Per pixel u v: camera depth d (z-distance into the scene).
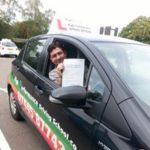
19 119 6.18
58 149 3.71
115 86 3.00
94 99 3.17
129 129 2.66
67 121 3.47
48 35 4.84
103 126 2.89
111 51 3.57
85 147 3.09
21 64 5.58
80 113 3.27
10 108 6.46
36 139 5.38
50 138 3.95
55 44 4.26
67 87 3.18
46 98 4.04
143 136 2.56
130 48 3.85
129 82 3.14
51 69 4.32
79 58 3.67
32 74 4.77
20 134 5.60
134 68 3.44
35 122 4.52
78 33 4.27
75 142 3.30
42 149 4.99
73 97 3.08
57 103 3.16
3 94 8.99
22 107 5.30
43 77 4.40
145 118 2.69
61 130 3.62
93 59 3.39
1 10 56.34
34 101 4.53
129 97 2.89
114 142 2.69
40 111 4.27
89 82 3.35
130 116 2.72
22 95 5.25
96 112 3.04
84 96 3.11
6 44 31.48
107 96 3.00
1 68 18.11
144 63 3.62
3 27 56.34
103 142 2.80
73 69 3.62
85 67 3.50
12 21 58.59
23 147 5.07
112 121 2.82
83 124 3.15
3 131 5.73
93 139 2.95
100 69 3.24
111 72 3.14
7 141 5.30
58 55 4.09
